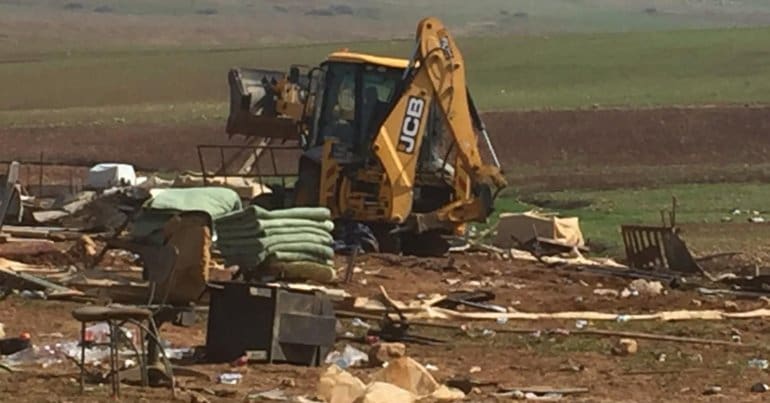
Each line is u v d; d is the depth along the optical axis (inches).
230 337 953.5
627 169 3474.4
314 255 1245.7
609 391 874.8
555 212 2583.7
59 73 6269.7
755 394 873.5
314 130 1689.2
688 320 1240.2
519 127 4001.0
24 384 833.5
